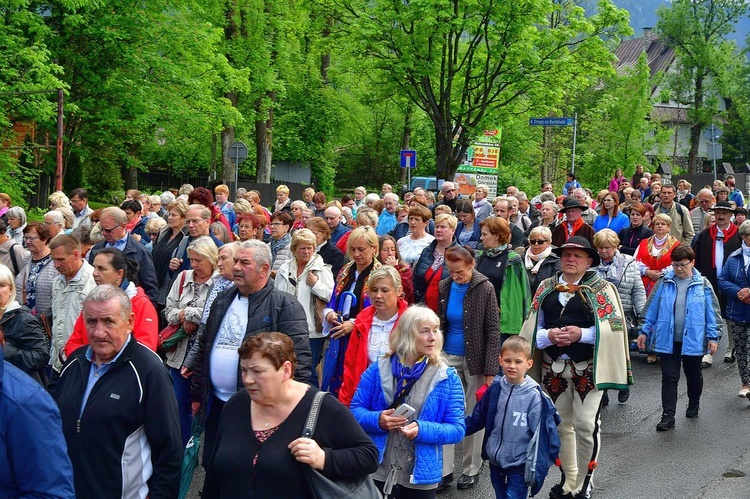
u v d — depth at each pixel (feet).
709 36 189.06
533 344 22.25
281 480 12.53
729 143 195.72
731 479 23.77
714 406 31.86
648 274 37.68
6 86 60.08
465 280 23.31
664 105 216.74
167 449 14.38
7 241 29.99
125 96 74.33
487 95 88.07
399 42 85.05
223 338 18.39
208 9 93.04
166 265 30.09
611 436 28.04
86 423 14.10
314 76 144.56
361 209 38.01
